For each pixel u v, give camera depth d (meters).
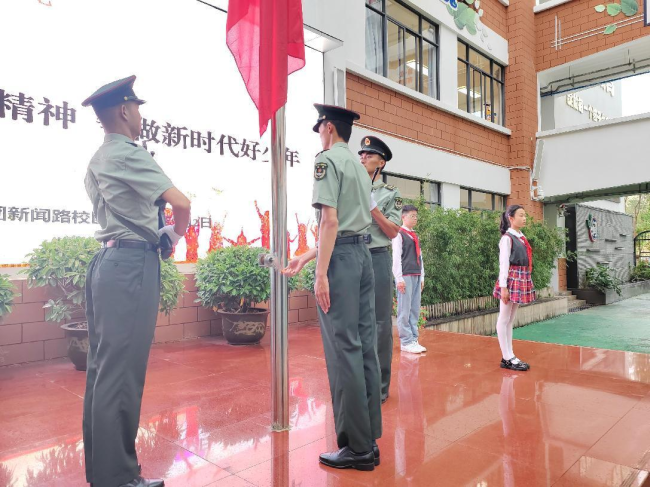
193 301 5.23
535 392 3.30
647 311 11.46
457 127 9.62
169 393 3.25
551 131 11.15
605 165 10.50
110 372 1.78
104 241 1.89
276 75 2.58
